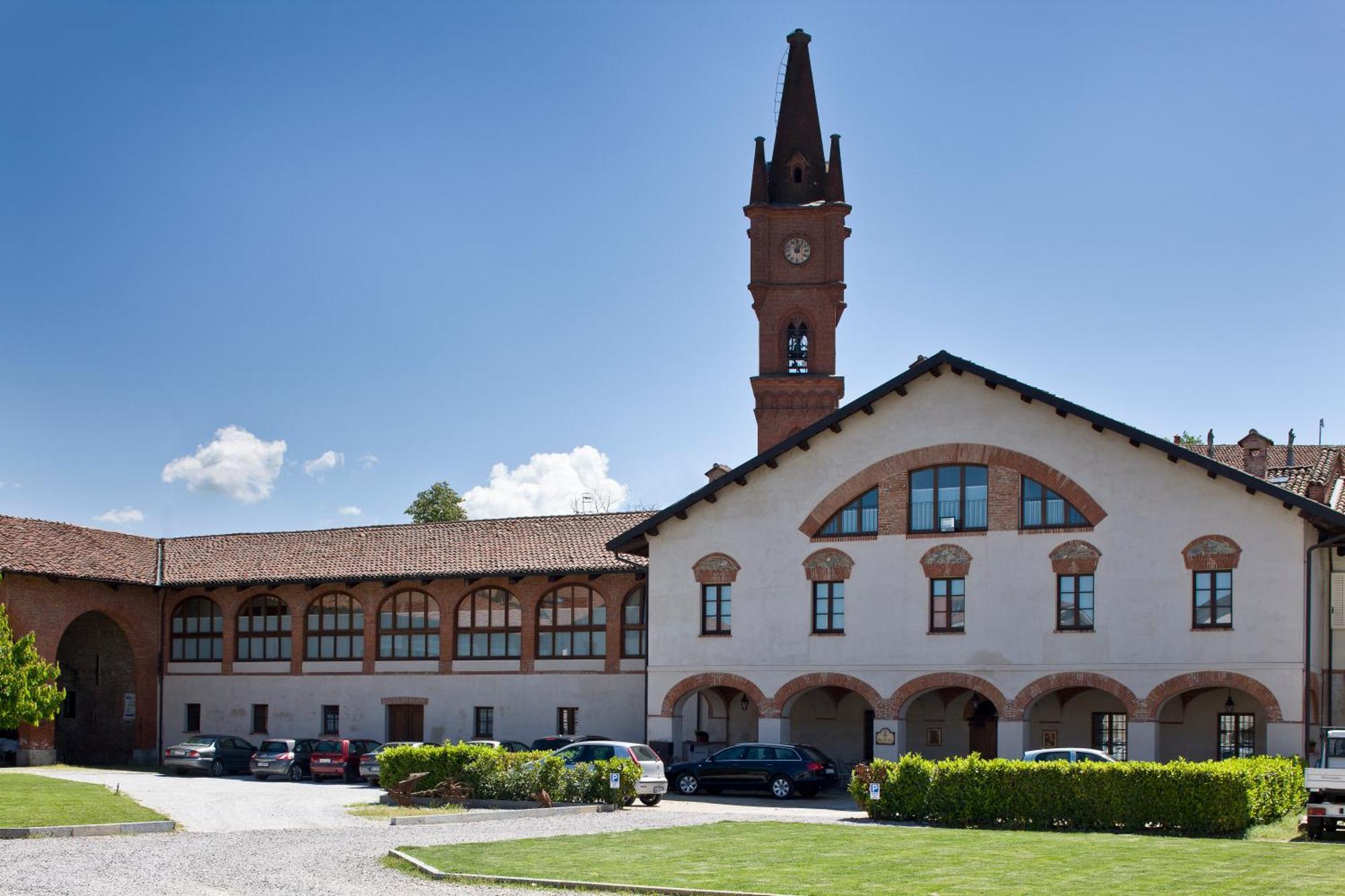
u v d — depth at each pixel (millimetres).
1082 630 38188
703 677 42406
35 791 34500
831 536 41500
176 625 55938
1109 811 28766
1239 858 22422
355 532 56062
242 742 51000
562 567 49250
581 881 19891
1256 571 36406
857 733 44844
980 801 29844
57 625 50719
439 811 32688
